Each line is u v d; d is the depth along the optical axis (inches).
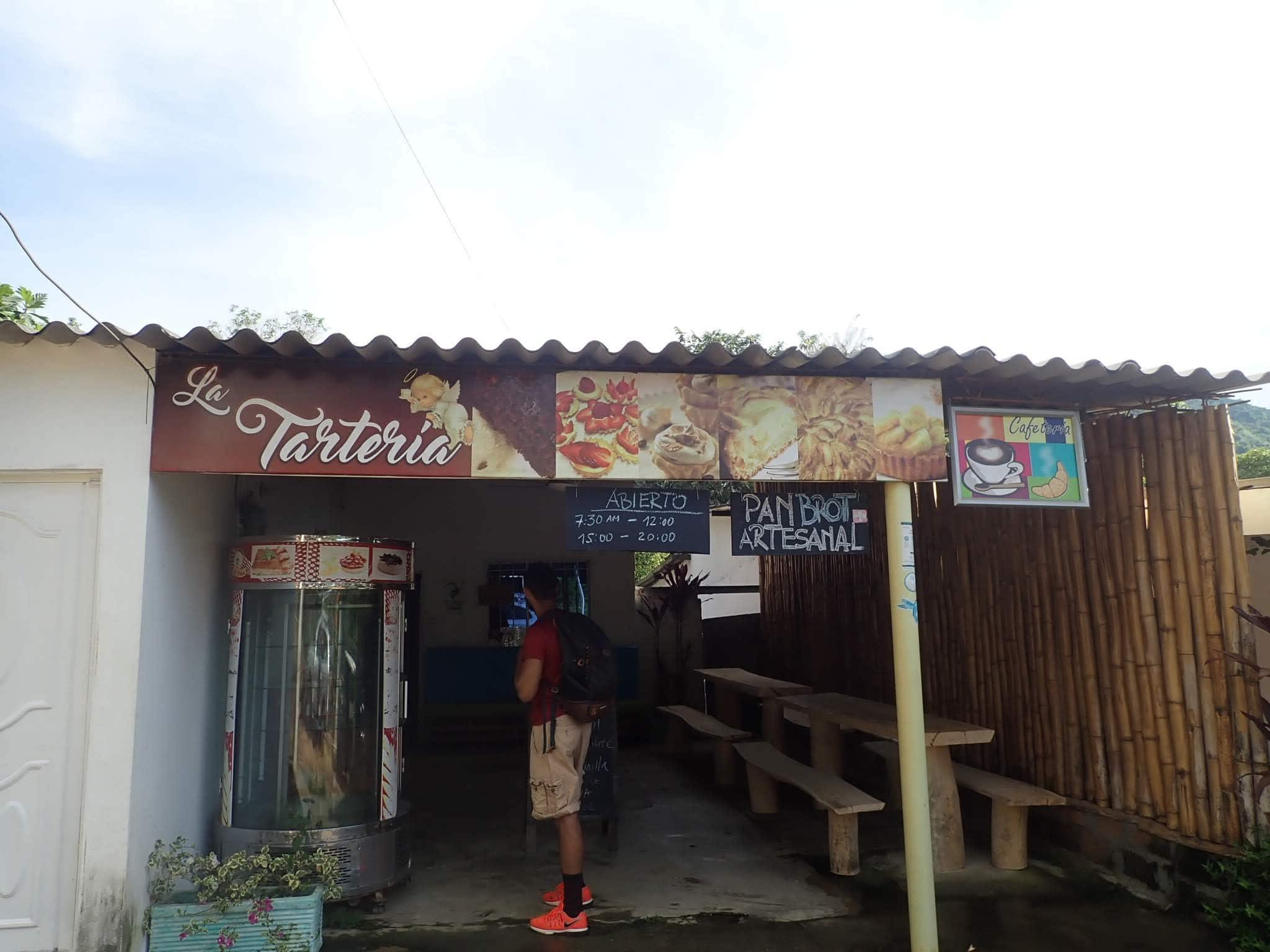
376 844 191.0
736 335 511.2
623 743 405.7
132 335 154.4
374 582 199.2
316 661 194.2
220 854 189.6
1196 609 191.2
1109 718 211.8
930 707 287.6
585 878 216.5
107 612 158.6
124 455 162.4
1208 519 190.5
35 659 160.7
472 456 169.6
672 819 272.8
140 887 158.7
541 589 196.1
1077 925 183.9
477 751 390.6
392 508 413.7
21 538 163.0
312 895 167.0
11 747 158.4
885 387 184.1
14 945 154.6
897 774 279.7
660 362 171.8
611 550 182.7
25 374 163.0
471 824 268.4
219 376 165.0
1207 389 189.2
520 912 193.9
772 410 179.9
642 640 430.6
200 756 192.1
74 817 157.9
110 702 156.6
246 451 163.9
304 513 301.4
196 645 189.3
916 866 171.8
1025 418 189.0
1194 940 175.8
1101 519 214.4
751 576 614.5
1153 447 201.6
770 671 445.4
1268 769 176.4
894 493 184.1
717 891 206.5
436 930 183.3
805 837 251.1
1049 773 231.6
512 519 420.8
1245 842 178.5
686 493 186.7
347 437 166.6
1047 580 232.8
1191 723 190.5
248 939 162.7
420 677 406.3
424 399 169.5
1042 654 233.9
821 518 192.1
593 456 173.2
